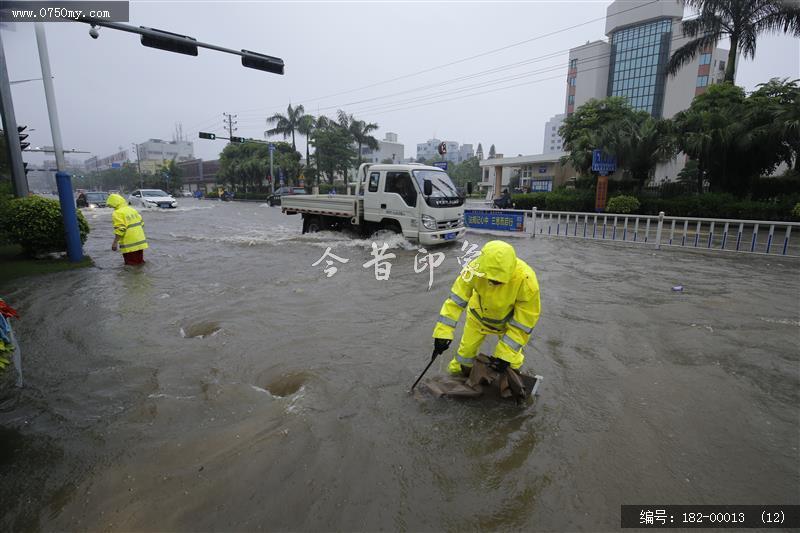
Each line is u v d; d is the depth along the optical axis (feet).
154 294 21.18
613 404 10.80
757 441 9.34
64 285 23.12
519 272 10.13
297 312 18.21
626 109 91.91
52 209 30.91
